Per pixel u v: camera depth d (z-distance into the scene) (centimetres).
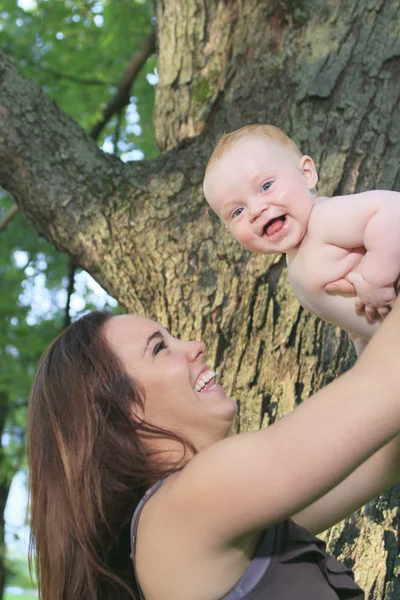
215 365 283
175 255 296
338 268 203
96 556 191
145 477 191
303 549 186
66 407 198
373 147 286
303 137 295
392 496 251
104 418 195
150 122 782
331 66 302
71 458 193
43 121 320
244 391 276
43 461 200
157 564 174
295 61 311
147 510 179
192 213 301
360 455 162
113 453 193
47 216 315
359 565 248
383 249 192
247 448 167
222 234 293
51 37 760
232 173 216
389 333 170
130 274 303
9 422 1012
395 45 299
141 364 201
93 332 208
